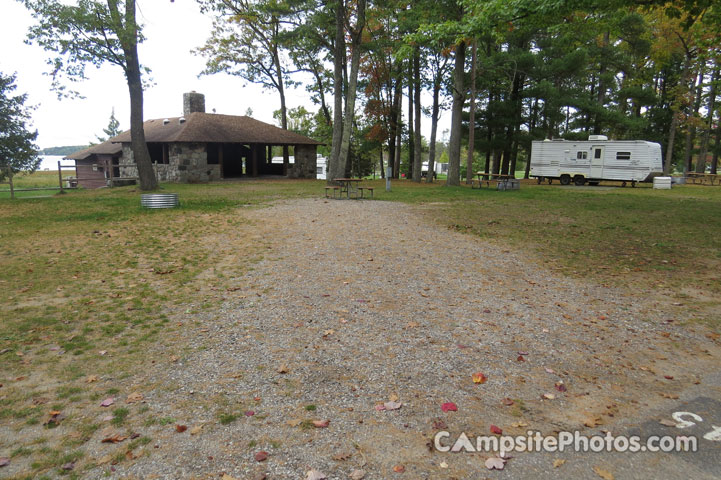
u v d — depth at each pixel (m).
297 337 4.54
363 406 3.31
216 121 29.91
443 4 22.00
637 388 3.64
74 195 20.45
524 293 6.02
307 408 3.27
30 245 9.02
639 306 5.54
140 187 21.58
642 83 36.44
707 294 5.98
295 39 26.14
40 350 4.25
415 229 10.74
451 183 25.84
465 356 4.15
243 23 34.19
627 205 16.48
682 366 4.02
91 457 2.73
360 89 36.06
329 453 2.78
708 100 38.88
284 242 9.15
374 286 6.24
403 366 3.94
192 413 3.21
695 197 20.16
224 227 10.91
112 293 5.95
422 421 3.13
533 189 24.58
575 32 16.30
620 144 26.89
